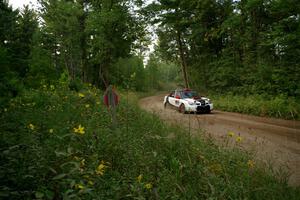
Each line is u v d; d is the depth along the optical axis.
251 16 20.94
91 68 35.56
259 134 8.70
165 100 18.72
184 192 3.62
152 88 78.88
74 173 2.97
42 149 3.66
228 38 26.52
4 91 8.30
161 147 5.42
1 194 2.37
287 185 4.12
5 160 3.12
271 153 6.33
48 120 6.27
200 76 28.12
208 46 28.45
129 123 7.52
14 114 6.53
